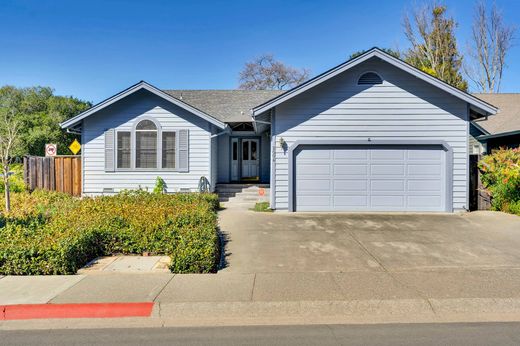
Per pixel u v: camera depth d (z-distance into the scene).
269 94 18.50
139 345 3.56
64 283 5.00
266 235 7.95
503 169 10.16
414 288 4.84
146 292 4.68
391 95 10.95
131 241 6.52
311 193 11.09
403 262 6.08
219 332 3.85
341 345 3.56
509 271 5.54
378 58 10.91
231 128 15.73
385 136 10.95
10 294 4.60
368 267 5.81
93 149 13.15
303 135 11.03
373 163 11.05
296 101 11.01
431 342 3.61
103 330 3.91
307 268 5.77
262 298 4.51
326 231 8.32
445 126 10.93
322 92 10.98
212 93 18.69
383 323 4.09
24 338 3.72
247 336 3.75
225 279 5.20
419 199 11.02
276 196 11.08
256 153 16.64
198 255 5.57
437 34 29.03
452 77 28.59
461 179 10.93
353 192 11.08
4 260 5.39
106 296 4.54
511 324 4.04
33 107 30.33
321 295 4.61
